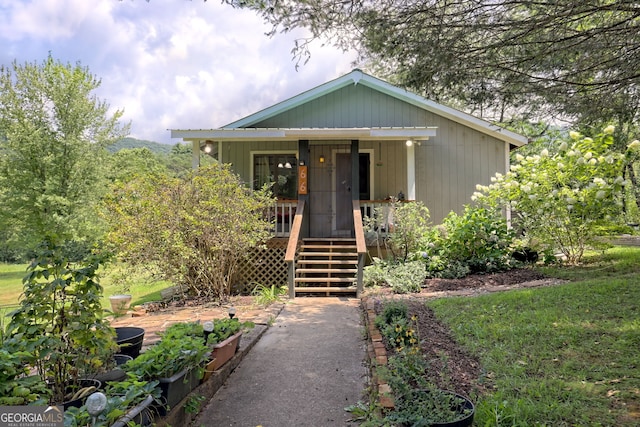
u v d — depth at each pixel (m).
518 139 10.97
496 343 4.16
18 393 2.08
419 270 8.27
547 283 7.16
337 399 3.63
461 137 11.26
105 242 7.70
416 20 4.04
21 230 17.52
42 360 2.64
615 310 4.85
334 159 11.38
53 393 2.62
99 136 19.09
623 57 4.11
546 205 8.70
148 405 2.57
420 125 11.33
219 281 8.26
